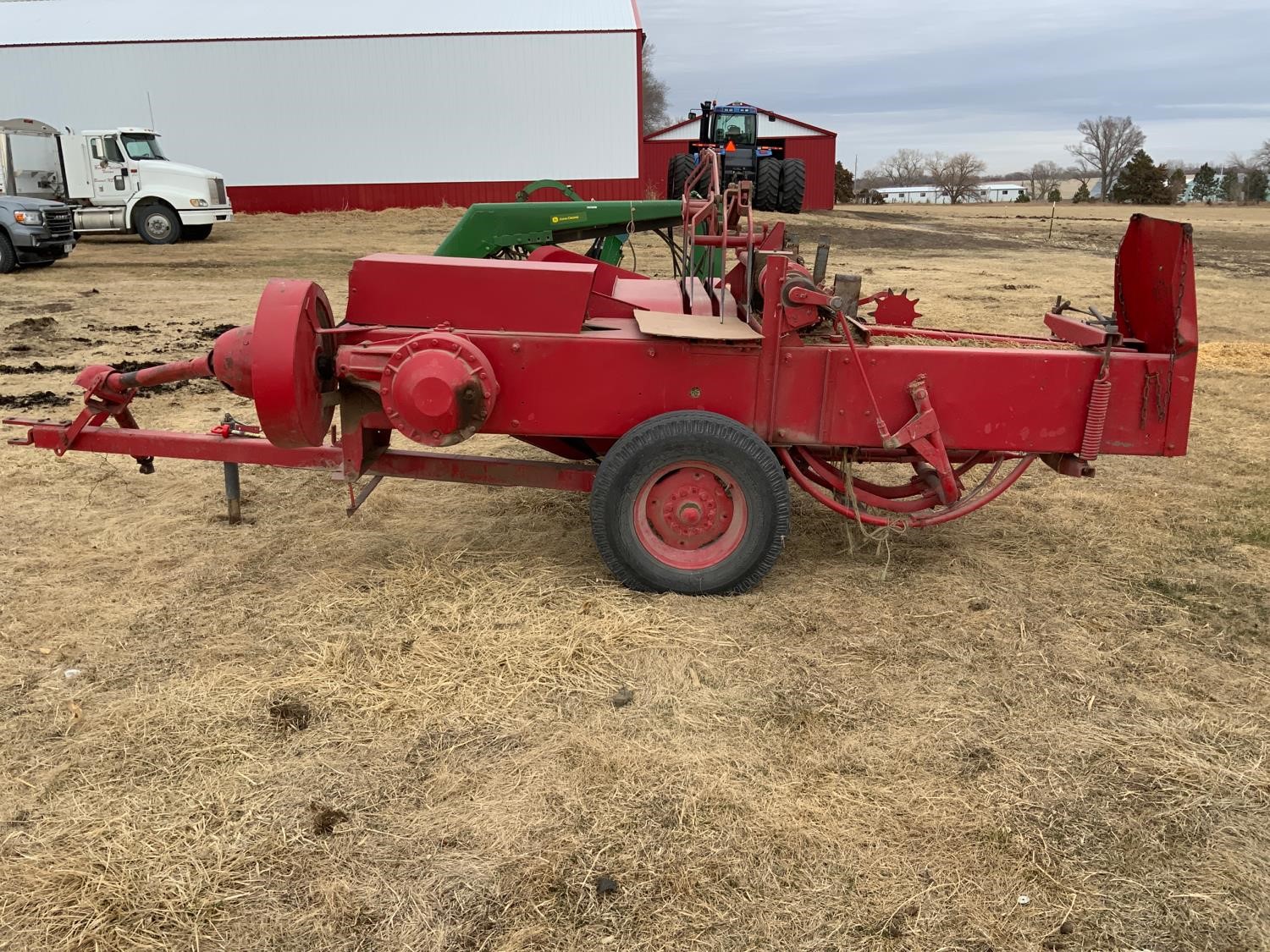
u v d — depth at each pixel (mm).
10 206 15656
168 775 3074
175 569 4578
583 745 3250
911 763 3193
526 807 2949
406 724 3357
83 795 2975
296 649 3824
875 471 6199
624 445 4062
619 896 2619
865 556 4859
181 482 5852
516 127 28453
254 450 4523
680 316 4473
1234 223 34406
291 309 3840
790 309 4031
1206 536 5188
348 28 27875
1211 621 4207
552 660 3750
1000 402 4250
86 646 3848
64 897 2570
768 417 4230
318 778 3072
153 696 3494
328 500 5539
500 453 6668
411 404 3924
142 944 2445
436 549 4805
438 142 28500
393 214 27719
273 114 28094
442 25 28031
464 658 3762
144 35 27812
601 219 8516
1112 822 2932
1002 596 4410
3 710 3410
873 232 26219
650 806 2959
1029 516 5488
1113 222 33906
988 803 3002
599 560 4688
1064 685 3676
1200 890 2670
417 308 4234
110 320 11586
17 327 10820
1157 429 4316
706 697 3547
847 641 3969
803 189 27312
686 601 4250
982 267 18469
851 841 2826
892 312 6133
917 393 4168
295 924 2516
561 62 27984
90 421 4676
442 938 2479
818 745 3283
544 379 4184
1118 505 5668
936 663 3818
